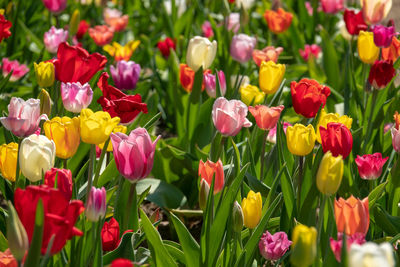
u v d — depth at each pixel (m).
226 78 4.30
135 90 3.97
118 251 2.09
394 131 2.54
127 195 2.44
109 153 2.84
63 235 1.52
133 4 7.32
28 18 5.81
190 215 3.05
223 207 2.21
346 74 3.88
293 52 5.93
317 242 1.96
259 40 6.13
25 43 5.21
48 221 1.50
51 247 1.54
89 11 6.79
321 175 1.85
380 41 3.28
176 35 5.72
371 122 3.29
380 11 3.82
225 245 2.20
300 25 6.23
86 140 2.03
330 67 4.91
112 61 4.41
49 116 2.62
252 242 2.21
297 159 2.70
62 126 2.08
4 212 2.28
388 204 2.82
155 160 3.40
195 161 3.42
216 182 2.22
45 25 6.02
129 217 2.38
